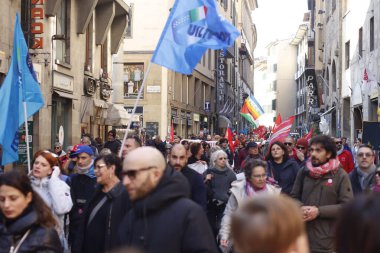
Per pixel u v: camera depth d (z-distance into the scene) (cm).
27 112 736
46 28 1780
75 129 2100
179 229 369
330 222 594
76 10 2086
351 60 3094
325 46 4259
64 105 2047
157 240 368
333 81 3819
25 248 401
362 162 754
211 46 788
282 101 10044
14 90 707
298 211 208
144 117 3656
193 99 4456
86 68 2234
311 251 595
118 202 473
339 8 3447
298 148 1110
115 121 2489
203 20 784
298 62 8769
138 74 3681
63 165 938
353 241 192
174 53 779
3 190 410
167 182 379
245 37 8431
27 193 416
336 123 3666
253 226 196
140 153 381
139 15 3669
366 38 2705
